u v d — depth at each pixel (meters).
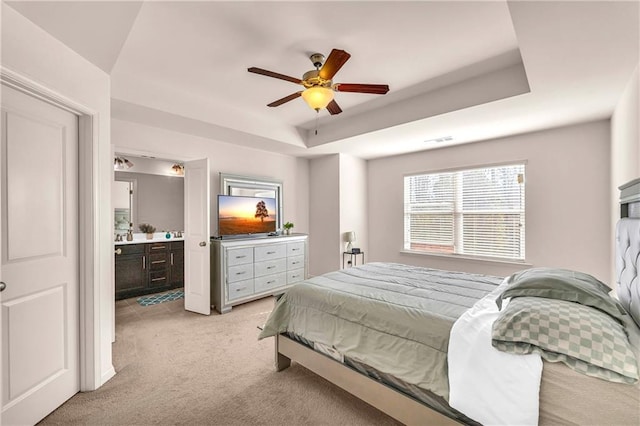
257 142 4.18
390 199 5.09
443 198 4.48
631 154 2.17
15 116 1.57
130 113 3.00
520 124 3.29
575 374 1.09
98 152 2.01
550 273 1.69
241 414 1.76
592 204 3.21
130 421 1.70
